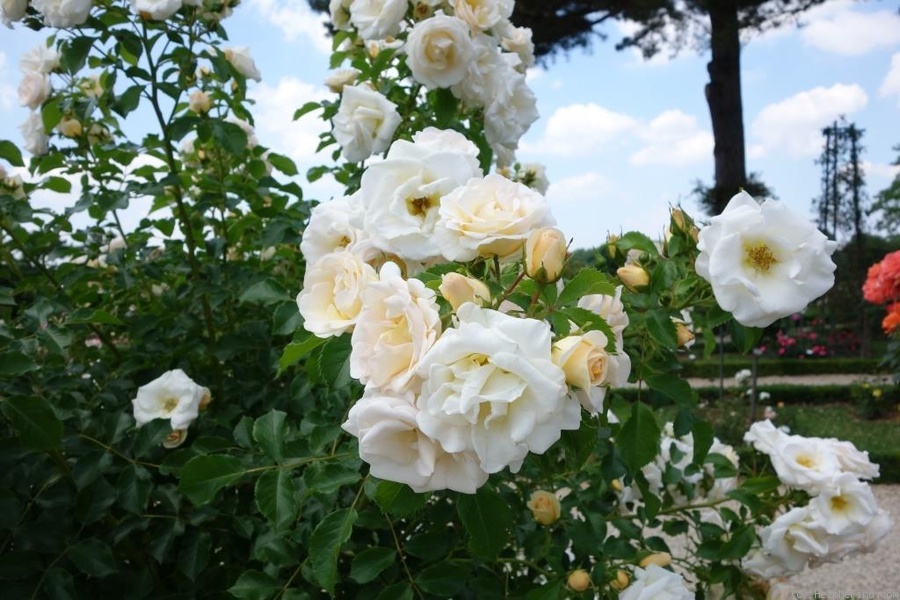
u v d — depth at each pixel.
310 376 0.55
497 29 0.85
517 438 0.36
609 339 0.45
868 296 2.90
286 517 0.55
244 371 0.89
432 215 0.48
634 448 0.57
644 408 0.57
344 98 0.77
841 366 6.06
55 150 0.90
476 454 0.38
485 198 0.46
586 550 0.68
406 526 0.69
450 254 0.45
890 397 4.19
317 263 0.48
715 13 5.62
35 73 0.85
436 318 0.39
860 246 7.48
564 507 0.75
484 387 0.36
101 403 0.82
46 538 0.63
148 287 0.99
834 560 0.73
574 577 0.62
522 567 0.73
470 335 0.36
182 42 0.80
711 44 5.69
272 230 0.85
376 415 0.38
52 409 0.59
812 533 0.72
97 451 0.67
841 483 0.71
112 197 0.82
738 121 5.92
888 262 2.81
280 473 0.56
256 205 0.96
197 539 0.69
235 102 0.94
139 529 0.71
